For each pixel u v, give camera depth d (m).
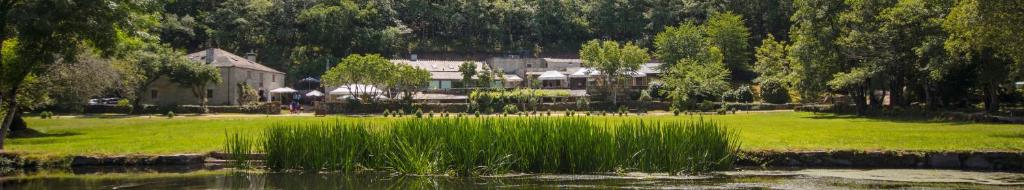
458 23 153.25
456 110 81.75
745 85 101.62
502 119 23.66
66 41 24.86
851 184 19.20
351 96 91.00
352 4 137.88
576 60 125.88
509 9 154.38
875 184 19.16
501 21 153.62
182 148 27.08
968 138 27.89
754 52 132.88
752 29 139.12
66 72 39.53
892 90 61.78
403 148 21.94
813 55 63.69
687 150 21.84
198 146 28.12
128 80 62.16
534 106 82.81
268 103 83.56
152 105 80.56
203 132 39.09
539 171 21.84
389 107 80.94
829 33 61.91
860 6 59.09
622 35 158.12
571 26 156.88
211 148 27.14
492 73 102.19
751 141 27.98
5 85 26.00
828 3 61.94
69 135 37.47
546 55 147.50
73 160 24.50
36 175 22.14
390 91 94.88
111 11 24.59
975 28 34.56
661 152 21.98
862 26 58.81
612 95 94.94
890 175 21.09
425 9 153.88
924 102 67.00
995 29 33.03
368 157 22.69
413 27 160.12
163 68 82.88
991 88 51.97
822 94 79.38
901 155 23.39
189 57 95.75
